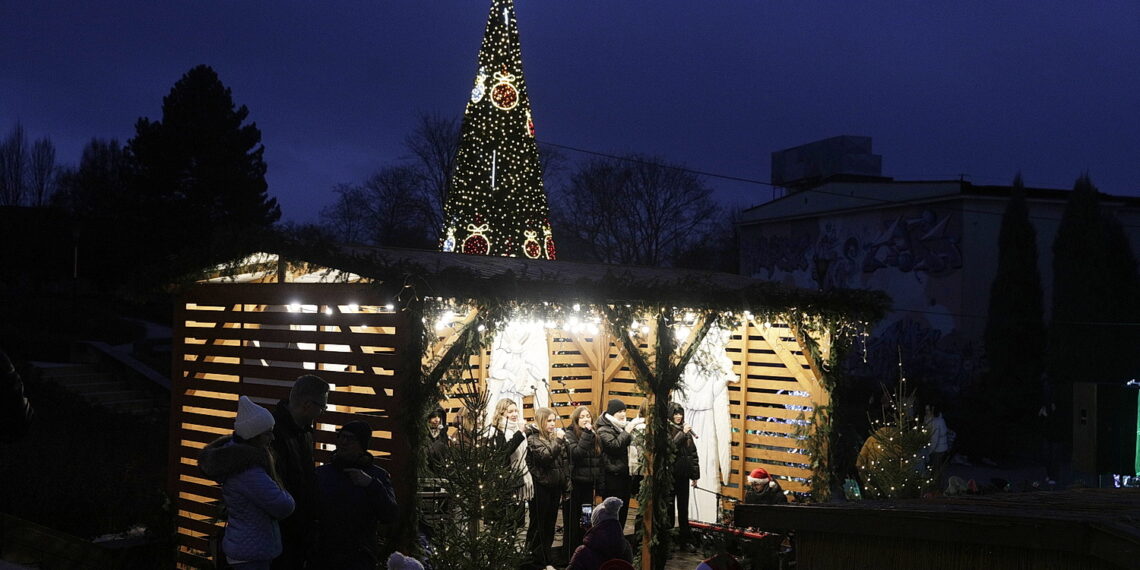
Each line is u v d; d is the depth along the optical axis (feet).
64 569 32.94
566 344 50.60
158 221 143.74
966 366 104.83
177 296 36.40
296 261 31.91
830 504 14.07
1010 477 80.07
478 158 50.16
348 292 30.09
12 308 107.76
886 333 114.01
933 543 12.54
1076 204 94.38
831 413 42.34
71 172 219.61
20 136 224.74
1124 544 9.98
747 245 136.77
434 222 157.69
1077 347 92.73
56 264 144.15
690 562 38.70
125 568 34.19
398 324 29.17
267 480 19.88
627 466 37.91
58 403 68.33
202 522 34.27
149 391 81.51
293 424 21.80
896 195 112.88
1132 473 32.48
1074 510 12.14
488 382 44.06
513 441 30.32
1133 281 93.81
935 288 108.88
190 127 146.61
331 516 22.40
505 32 51.01
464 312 30.25
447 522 29.12
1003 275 96.99
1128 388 32.55
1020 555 11.73
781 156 141.79
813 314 41.24
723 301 37.83
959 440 89.71
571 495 36.81
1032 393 94.48
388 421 29.30
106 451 52.49
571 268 39.81
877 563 13.12
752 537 37.35
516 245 49.96
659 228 165.58
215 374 36.55
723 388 44.96
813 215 124.57
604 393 51.52
